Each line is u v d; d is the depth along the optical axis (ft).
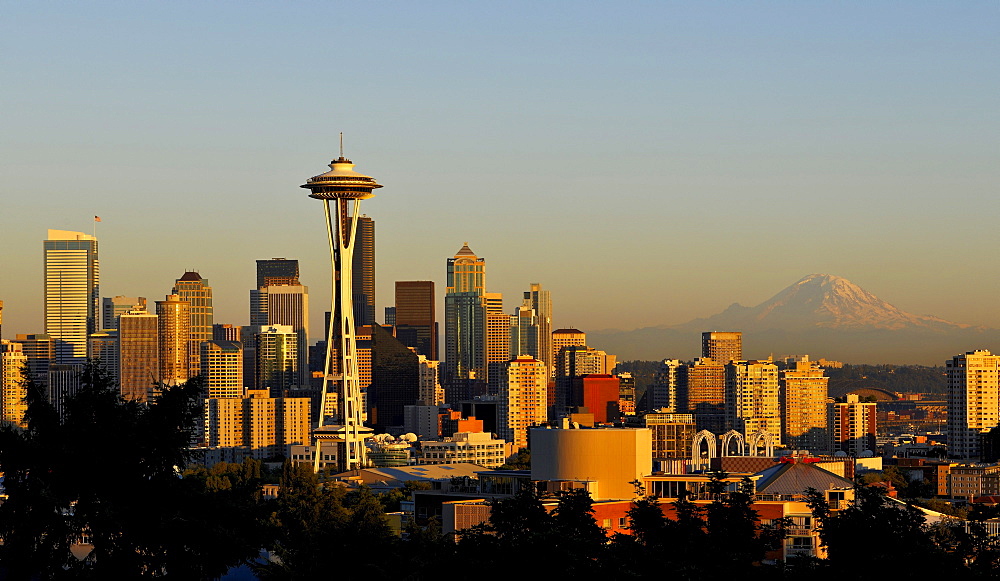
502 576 645.92
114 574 561.43
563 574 637.30
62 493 565.12
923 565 632.38
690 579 642.63
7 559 548.31
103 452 574.15
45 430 581.53
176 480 589.32
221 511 587.68
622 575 630.74
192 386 605.73
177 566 567.59
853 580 644.27
